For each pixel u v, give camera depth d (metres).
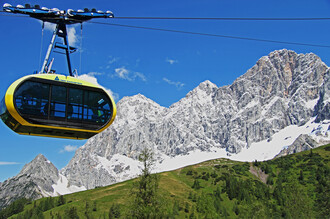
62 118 35.78
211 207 146.62
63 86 36.28
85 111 37.00
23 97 34.31
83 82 37.44
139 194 61.09
